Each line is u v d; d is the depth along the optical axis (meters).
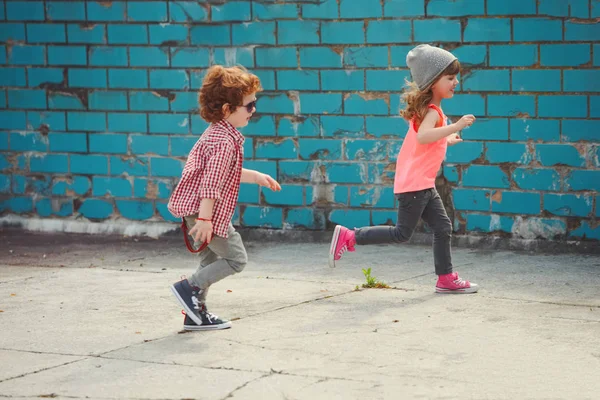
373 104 8.36
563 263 7.34
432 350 4.86
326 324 5.46
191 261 7.90
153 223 9.25
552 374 4.42
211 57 8.84
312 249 8.31
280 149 8.72
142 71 9.09
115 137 9.27
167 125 9.07
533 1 7.69
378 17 8.23
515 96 7.85
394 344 4.98
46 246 8.73
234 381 4.37
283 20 8.55
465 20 7.94
